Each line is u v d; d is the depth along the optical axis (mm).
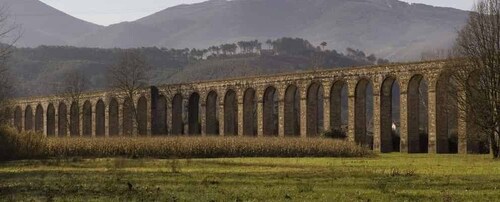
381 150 151000
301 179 64125
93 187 57969
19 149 115125
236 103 197125
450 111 135125
